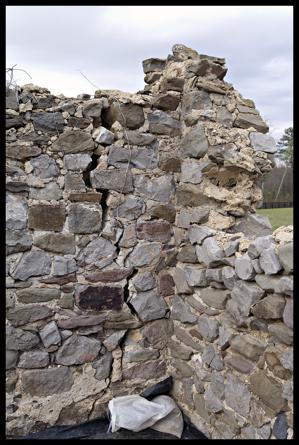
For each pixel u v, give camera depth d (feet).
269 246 5.12
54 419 6.99
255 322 5.43
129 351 7.63
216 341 6.39
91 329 7.34
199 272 6.86
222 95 7.56
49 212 7.11
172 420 7.05
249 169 6.96
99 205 7.46
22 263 6.91
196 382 6.96
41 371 6.96
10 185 6.86
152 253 7.87
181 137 8.05
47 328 7.02
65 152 7.24
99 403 7.34
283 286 4.80
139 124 7.79
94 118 7.48
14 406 6.75
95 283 7.41
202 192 7.22
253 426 5.41
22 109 6.91
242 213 7.11
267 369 5.19
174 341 7.83
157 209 7.93
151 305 7.81
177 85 7.98
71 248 7.25
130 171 7.73
